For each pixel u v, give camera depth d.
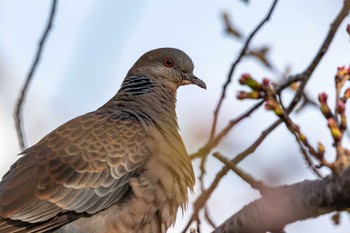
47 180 9.85
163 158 10.29
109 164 10.12
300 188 6.30
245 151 9.73
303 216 6.39
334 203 6.02
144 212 10.04
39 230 9.66
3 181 10.14
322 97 7.17
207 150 10.39
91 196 9.92
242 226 7.09
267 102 7.55
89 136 10.34
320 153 7.02
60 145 10.23
